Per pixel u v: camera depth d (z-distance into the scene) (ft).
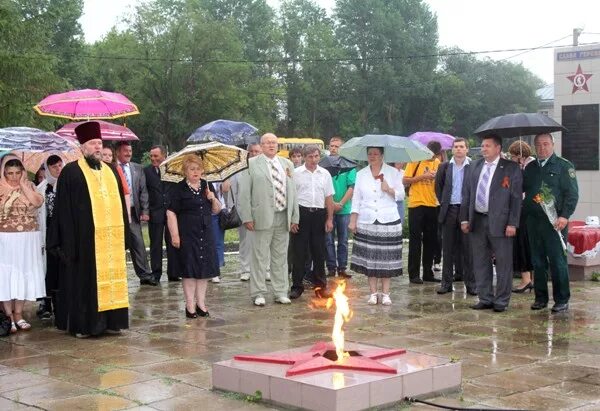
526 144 32.73
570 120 49.49
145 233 68.49
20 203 26.76
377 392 16.69
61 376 20.38
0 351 23.80
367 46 230.27
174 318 29.09
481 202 30.14
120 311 26.30
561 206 29.60
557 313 29.55
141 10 167.94
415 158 32.04
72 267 25.93
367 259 31.17
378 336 25.29
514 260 34.24
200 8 195.31
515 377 19.85
